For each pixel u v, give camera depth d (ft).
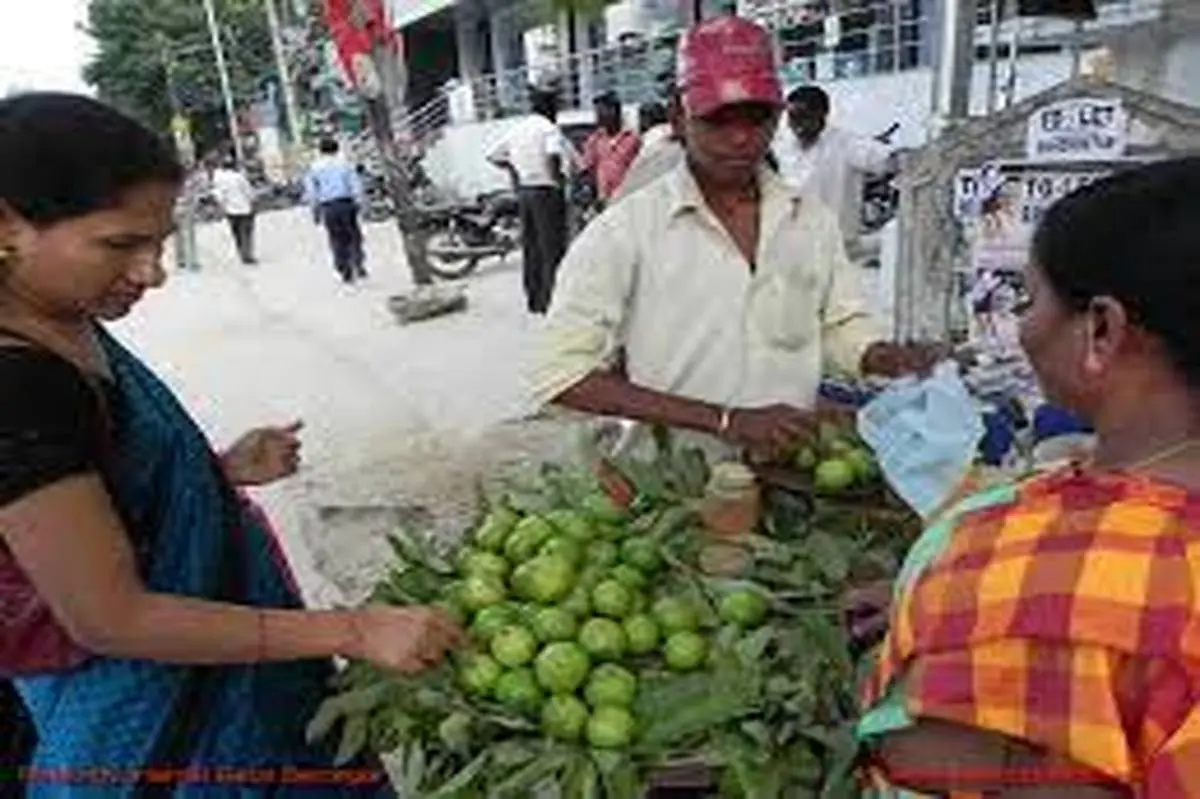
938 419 6.88
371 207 73.41
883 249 21.47
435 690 6.21
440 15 101.86
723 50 8.67
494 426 23.59
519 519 7.30
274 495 20.80
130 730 6.30
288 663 6.88
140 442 5.98
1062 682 3.56
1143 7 26.32
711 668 6.23
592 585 6.57
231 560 6.50
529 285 35.47
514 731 6.07
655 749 5.82
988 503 4.01
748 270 9.16
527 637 6.23
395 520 19.04
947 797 3.83
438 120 96.68
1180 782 3.45
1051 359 4.05
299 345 35.55
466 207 48.78
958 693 3.69
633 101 57.82
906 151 16.11
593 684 6.05
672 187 9.09
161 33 158.40
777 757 5.71
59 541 5.41
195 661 5.83
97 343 6.10
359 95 39.42
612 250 9.05
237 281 53.42
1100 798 3.59
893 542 7.34
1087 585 3.59
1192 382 3.81
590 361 9.01
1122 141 12.03
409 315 36.73
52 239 5.39
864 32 50.70
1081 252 3.83
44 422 5.35
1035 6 23.07
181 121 104.32
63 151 5.31
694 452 8.04
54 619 5.92
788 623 6.49
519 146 34.71
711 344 9.22
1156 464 3.87
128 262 5.59
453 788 5.83
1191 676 3.49
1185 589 3.55
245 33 159.43
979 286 12.74
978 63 32.63
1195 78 25.41
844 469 7.69
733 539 7.22
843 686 5.98
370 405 26.91
